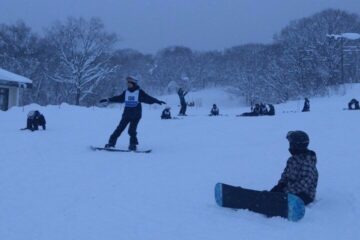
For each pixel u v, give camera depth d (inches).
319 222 193.6
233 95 3526.1
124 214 208.1
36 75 2677.2
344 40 2733.8
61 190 254.1
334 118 708.0
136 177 293.1
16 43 2753.4
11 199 233.0
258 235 178.5
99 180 282.4
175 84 4001.0
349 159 339.6
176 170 318.7
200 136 537.6
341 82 2468.0
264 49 3659.0
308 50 2746.1
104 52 2566.4
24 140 484.1
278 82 2795.3
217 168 324.5
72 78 2442.2
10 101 1510.8
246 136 528.1
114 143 422.6
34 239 172.4
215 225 191.8
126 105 419.5
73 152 404.5
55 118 809.5
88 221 196.4
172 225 191.9
